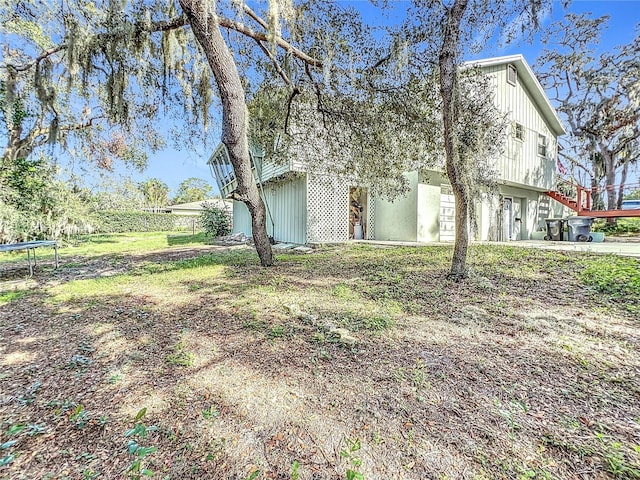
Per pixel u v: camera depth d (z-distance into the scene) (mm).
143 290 4988
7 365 2590
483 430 1614
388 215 10922
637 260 4723
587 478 1313
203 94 6379
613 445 1472
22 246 6012
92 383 2256
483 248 7000
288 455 1519
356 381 2117
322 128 7570
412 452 1495
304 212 10242
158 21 5512
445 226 10500
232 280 5371
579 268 4508
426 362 2318
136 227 25562
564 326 2812
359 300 3867
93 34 5348
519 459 1427
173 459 1526
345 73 6094
